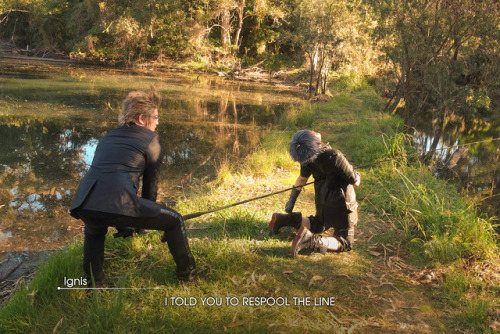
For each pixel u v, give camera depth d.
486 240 3.81
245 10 27.73
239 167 6.82
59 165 6.76
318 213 3.82
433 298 3.14
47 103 12.75
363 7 9.98
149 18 25.69
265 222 4.38
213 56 27.14
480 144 9.05
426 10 7.88
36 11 27.81
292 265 3.54
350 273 3.45
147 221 2.85
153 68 25.72
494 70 7.68
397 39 9.13
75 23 28.23
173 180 6.18
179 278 3.21
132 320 2.74
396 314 2.94
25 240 4.14
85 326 2.66
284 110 13.27
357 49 17.83
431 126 10.84
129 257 3.55
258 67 26.59
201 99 15.00
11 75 19.23
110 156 2.78
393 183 5.61
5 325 2.64
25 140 8.35
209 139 8.98
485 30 7.23
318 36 16.52
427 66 8.09
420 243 3.95
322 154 3.48
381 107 13.54
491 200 5.64
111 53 26.94
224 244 3.75
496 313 2.91
